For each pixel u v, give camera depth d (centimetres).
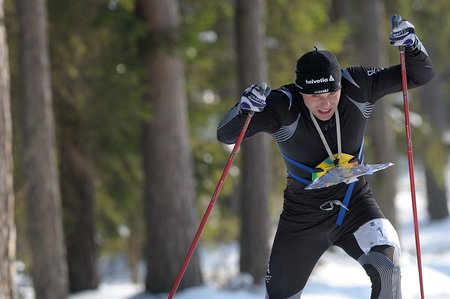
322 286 2959
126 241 3994
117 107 3033
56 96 3105
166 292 3058
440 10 4900
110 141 3225
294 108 1077
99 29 3028
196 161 3669
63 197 3284
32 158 2581
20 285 3228
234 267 3894
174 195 3067
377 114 4266
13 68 2877
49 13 2983
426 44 6059
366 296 2814
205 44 3497
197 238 1106
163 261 3058
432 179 6594
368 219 1105
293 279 1152
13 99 2880
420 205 7431
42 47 2586
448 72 6800
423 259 3784
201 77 3644
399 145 4875
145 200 3122
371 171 1073
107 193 3456
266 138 3309
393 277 1053
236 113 1061
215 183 3700
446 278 2334
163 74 3056
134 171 3425
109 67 3039
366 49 4297
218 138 1109
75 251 3359
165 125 3067
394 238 1089
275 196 3894
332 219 1115
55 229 2619
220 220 4050
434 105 6394
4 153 1912
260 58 3256
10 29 2847
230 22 3722
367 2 4303
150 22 2997
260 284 3222
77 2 2981
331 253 3966
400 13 4675
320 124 1079
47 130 2595
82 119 3123
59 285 2623
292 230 1137
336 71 1046
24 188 2650
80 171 3278
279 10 3647
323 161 1101
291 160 1115
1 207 1898
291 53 3684
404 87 1093
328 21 4431
